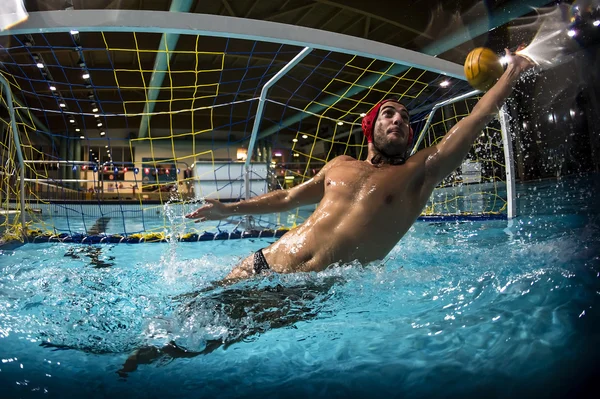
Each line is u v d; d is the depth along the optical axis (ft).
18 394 3.13
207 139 77.97
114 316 4.90
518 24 43.37
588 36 38.52
